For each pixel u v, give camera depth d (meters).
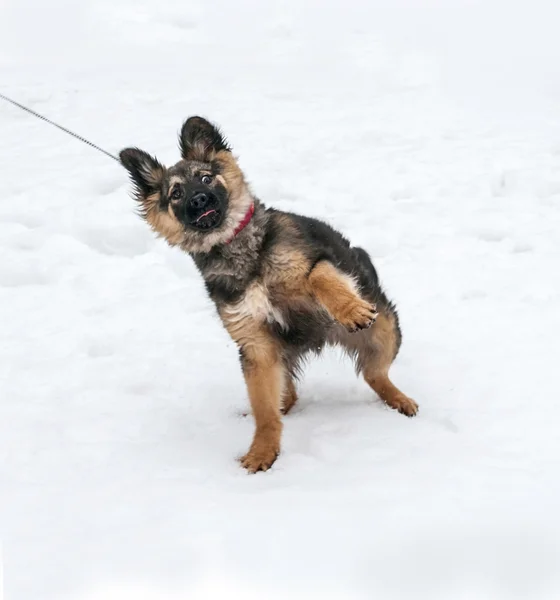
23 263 3.58
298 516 2.23
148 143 4.83
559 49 7.08
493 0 8.61
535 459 2.38
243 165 4.40
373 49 7.11
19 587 2.10
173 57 7.32
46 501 2.37
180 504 2.31
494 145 4.52
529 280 3.27
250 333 2.56
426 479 2.32
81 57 7.43
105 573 2.12
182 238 2.64
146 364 2.99
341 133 4.88
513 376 2.73
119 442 2.61
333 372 2.94
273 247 2.55
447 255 3.50
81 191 4.09
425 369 2.83
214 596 2.06
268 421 2.52
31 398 2.83
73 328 3.22
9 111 5.52
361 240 3.66
